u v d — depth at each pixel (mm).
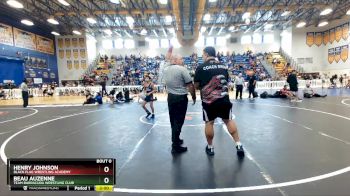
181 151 4738
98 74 31328
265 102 13070
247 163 4012
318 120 7496
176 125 4711
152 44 37438
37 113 11414
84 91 23312
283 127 6641
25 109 13250
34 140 5965
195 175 3596
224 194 3008
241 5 22141
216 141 5410
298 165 3863
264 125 6977
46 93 23328
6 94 21109
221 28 32375
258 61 34375
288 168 3756
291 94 14180
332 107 10383
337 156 4227
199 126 7156
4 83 23031
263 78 27266
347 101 12523
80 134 6531
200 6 18953
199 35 33719
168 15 22188
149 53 37562
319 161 4008
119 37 37188
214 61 4465
